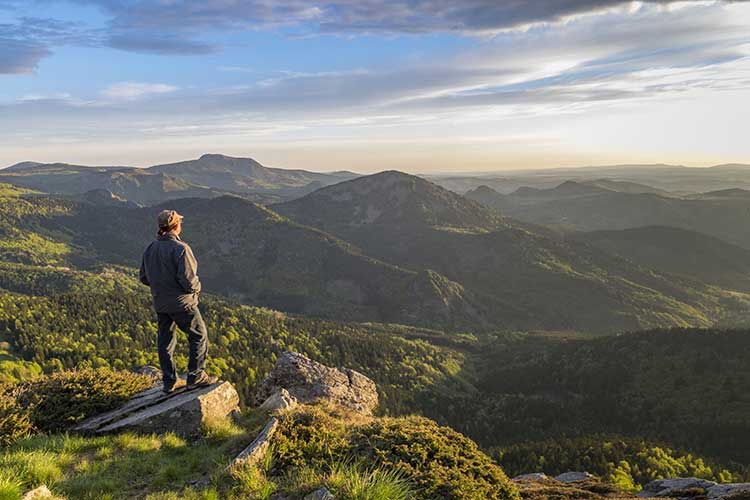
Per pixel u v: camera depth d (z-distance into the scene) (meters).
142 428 9.35
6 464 7.06
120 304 195.75
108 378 11.88
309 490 6.40
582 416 157.25
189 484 7.29
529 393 184.12
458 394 184.50
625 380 170.00
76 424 10.24
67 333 155.00
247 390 122.31
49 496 6.43
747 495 10.71
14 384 11.27
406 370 191.75
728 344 166.50
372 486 6.21
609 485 13.45
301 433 8.26
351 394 15.24
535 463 97.94
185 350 113.06
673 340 182.00
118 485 7.25
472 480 7.39
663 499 11.69
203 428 9.31
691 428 134.62
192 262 9.68
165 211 9.78
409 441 8.06
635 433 139.88
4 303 168.88
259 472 7.20
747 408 135.25
